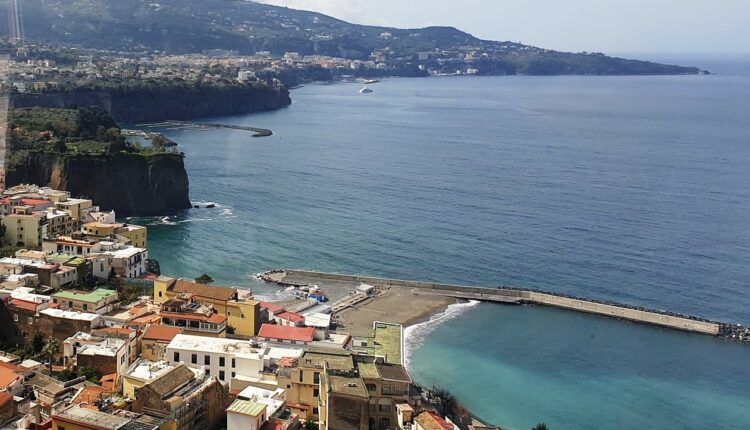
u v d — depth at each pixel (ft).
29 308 546.67
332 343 589.73
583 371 618.44
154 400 395.75
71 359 493.77
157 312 566.77
